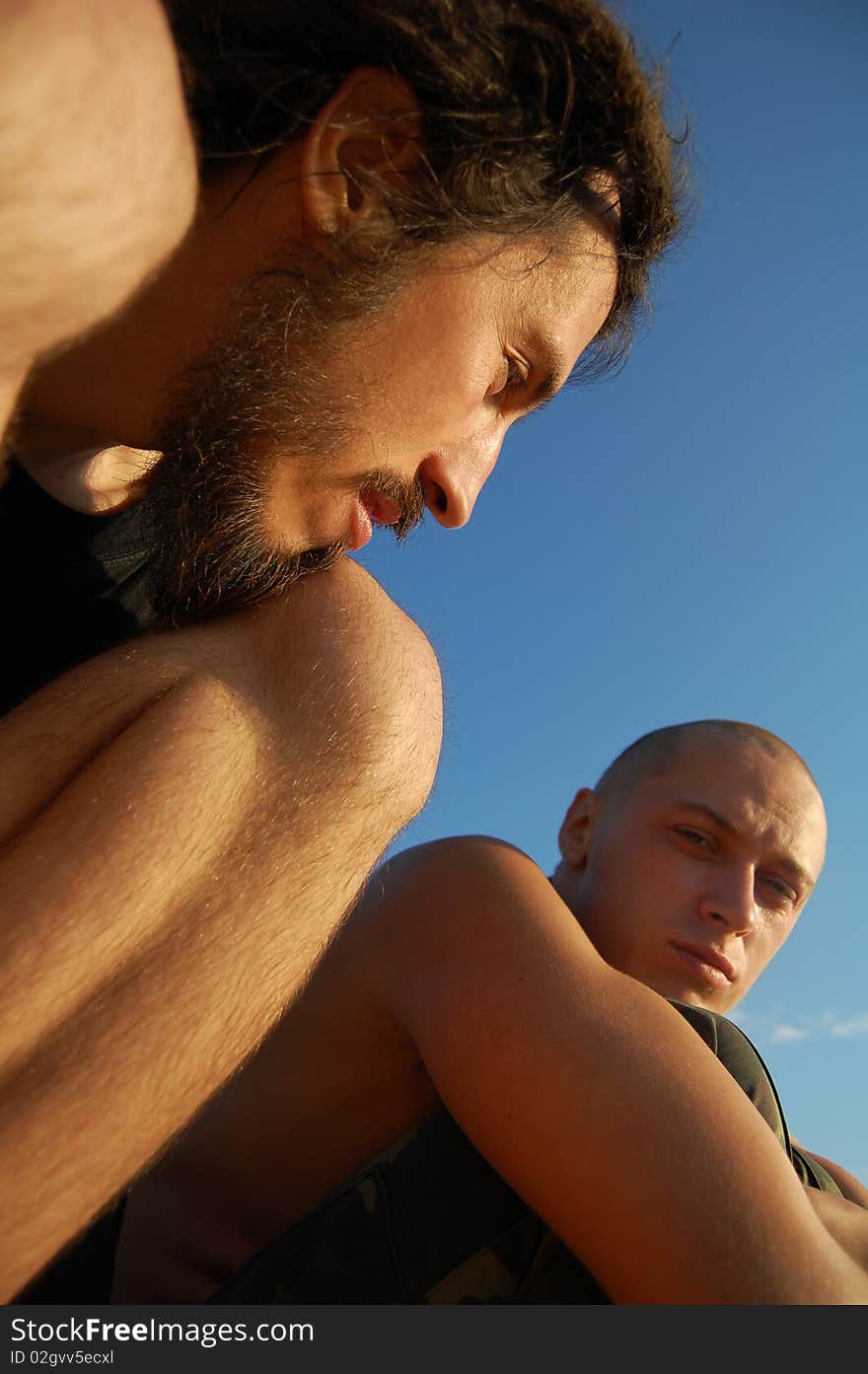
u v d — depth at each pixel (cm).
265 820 35
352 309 45
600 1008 42
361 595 43
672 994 73
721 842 76
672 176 56
